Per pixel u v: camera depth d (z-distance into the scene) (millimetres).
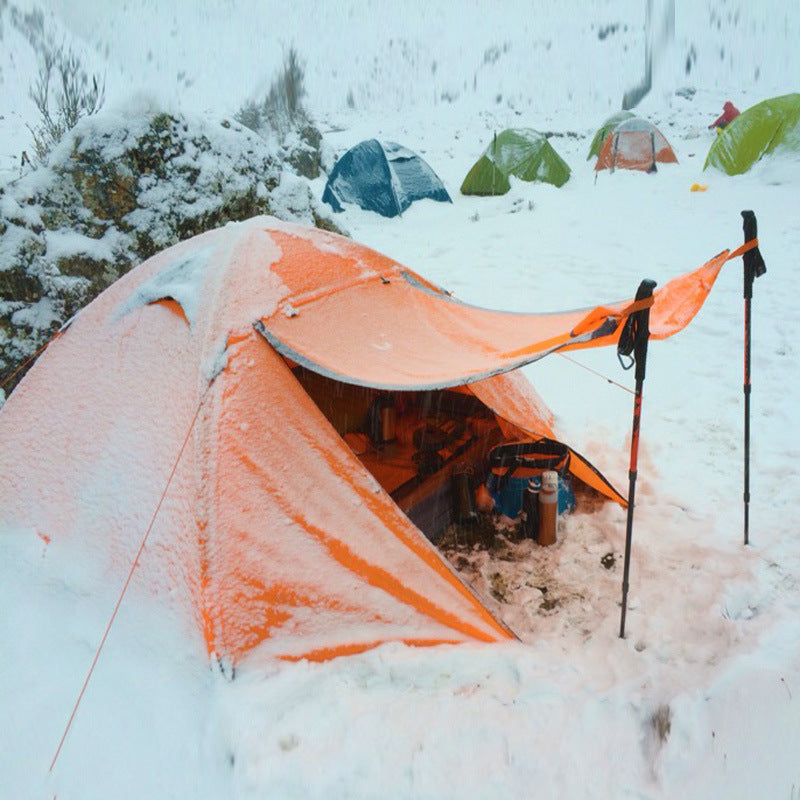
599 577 3762
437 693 2934
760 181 13805
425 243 11297
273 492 3213
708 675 2943
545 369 6426
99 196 6090
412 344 3809
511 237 11352
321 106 34500
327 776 2564
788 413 5406
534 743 2674
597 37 55094
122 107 6270
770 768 2459
